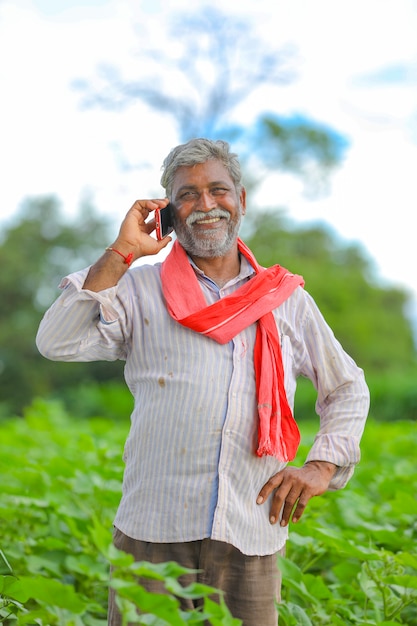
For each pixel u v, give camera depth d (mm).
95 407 20531
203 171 3238
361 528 4570
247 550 3092
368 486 6215
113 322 3143
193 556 3072
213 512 3031
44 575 4324
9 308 29859
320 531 3918
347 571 4293
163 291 3176
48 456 6977
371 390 18953
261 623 3143
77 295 3086
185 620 2576
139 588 2391
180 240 3281
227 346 3131
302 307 3338
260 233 30562
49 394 26516
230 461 3066
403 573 4105
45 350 3150
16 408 27391
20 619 3234
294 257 32250
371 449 7785
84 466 5828
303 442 7613
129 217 3143
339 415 3314
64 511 4676
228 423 3064
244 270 3305
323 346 3338
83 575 4387
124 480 3199
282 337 3250
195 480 3053
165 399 3096
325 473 3229
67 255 31328
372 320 32344
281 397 3160
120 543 3143
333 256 35406
